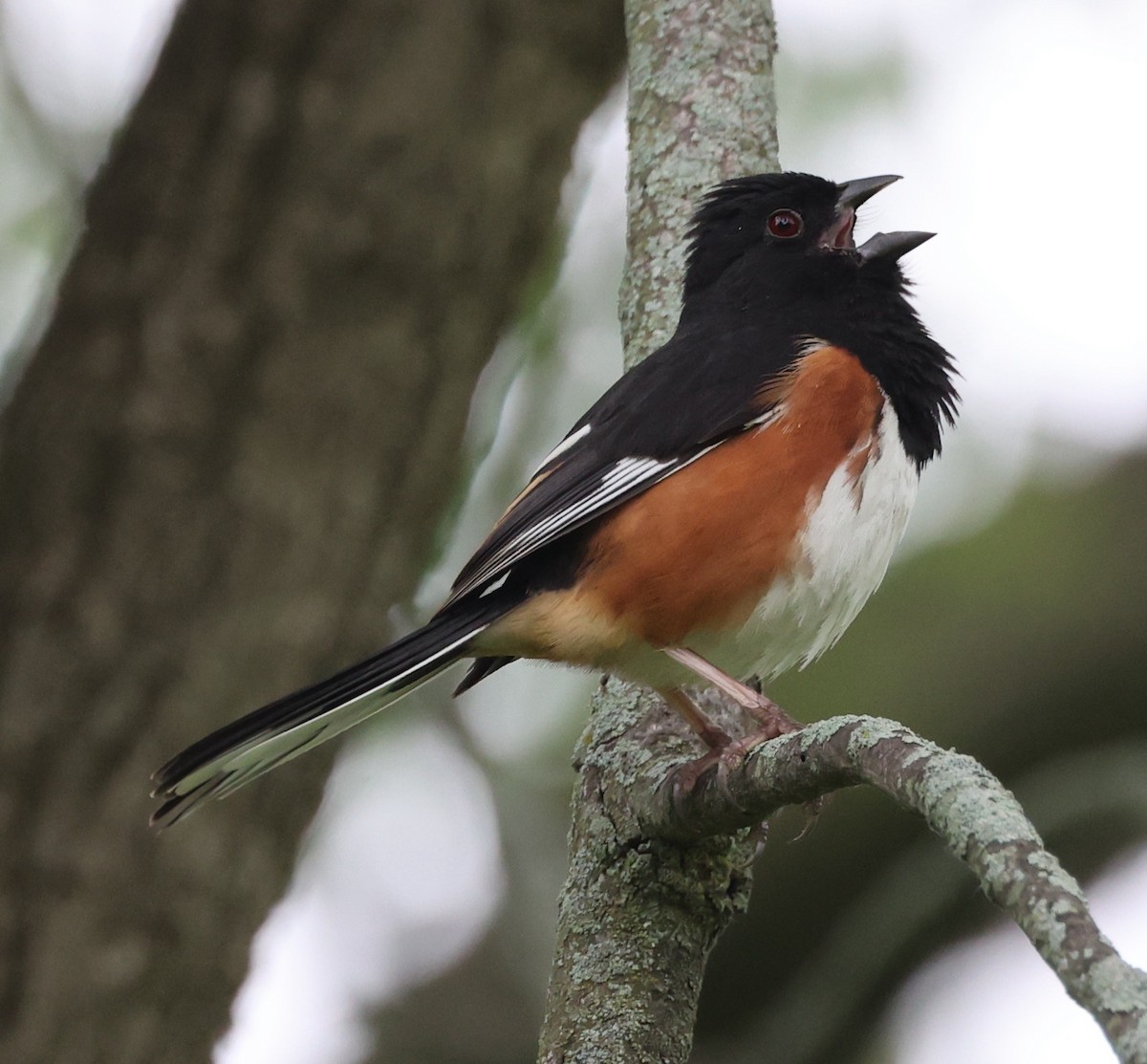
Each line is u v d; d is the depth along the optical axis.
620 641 8.35
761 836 7.92
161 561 10.63
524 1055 12.20
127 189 10.95
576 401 12.81
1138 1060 4.59
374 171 11.02
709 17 9.63
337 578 10.98
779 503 8.22
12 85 13.02
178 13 11.14
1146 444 12.69
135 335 10.79
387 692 8.38
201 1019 10.55
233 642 10.68
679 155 9.47
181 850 10.45
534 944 12.52
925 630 12.25
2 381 11.98
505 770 12.84
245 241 10.90
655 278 9.40
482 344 11.35
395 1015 12.42
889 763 5.88
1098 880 11.82
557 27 11.27
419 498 11.26
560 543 8.46
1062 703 11.91
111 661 10.52
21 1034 10.17
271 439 10.84
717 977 11.84
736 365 8.46
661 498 8.26
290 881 10.93
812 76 12.50
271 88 11.00
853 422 8.34
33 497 10.65
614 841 7.79
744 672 8.77
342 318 10.98
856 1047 11.73
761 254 9.35
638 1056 7.38
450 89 11.12
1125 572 12.12
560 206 11.61
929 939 11.62
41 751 10.41
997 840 5.30
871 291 9.27
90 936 10.32
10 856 10.30
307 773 10.79
